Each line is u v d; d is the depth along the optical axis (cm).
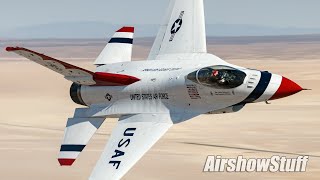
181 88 8425
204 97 8350
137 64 9062
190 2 9706
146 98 8694
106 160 8075
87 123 8944
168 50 9375
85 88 9088
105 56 9669
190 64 8738
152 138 8212
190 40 9331
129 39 9788
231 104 8288
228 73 8119
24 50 7906
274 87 8125
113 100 8912
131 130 8456
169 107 8569
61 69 8625
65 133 8912
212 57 8906
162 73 8688
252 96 8156
